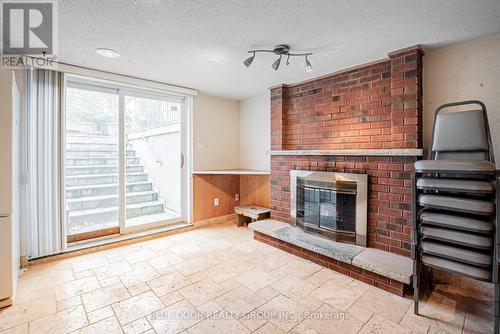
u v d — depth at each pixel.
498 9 1.69
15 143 2.12
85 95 3.09
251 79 3.31
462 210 1.67
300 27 1.97
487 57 2.07
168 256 2.86
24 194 2.55
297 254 2.87
